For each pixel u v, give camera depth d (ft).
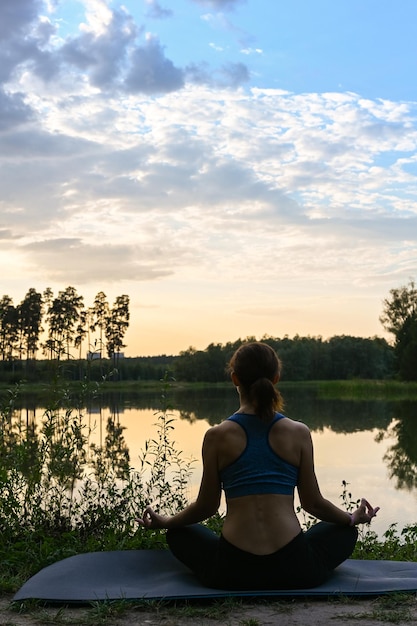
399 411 100.78
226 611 10.71
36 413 75.36
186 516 12.10
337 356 335.06
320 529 12.37
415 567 13.26
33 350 244.63
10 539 16.99
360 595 11.31
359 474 36.40
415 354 233.76
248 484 11.38
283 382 323.37
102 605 10.92
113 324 281.13
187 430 60.59
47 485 19.67
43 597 11.34
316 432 64.75
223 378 293.64
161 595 11.20
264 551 11.25
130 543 16.48
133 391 206.08
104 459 31.04
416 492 30.94
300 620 10.27
